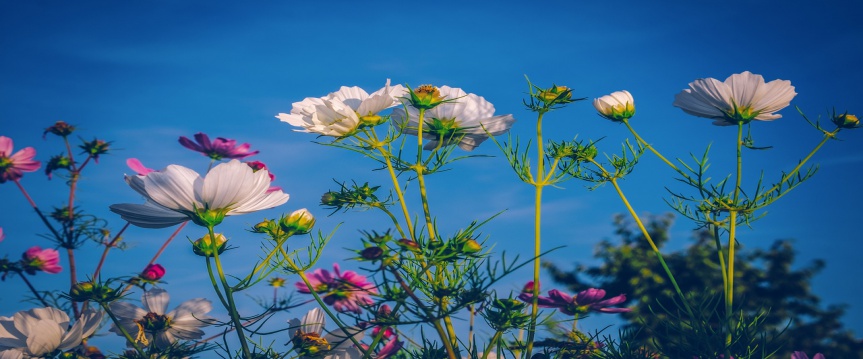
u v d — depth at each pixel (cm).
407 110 79
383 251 69
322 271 89
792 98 80
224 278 71
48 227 111
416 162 76
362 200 76
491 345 73
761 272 259
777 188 78
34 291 98
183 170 70
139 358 85
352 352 79
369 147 76
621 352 80
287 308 81
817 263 258
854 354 247
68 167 114
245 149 111
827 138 79
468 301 70
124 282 84
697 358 80
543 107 78
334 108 75
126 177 71
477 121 79
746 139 82
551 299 82
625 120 83
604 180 82
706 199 79
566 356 80
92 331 85
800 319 256
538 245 75
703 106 82
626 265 247
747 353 79
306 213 76
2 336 81
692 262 247
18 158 115
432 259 70
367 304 71
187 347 87
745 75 80
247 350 71
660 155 81
